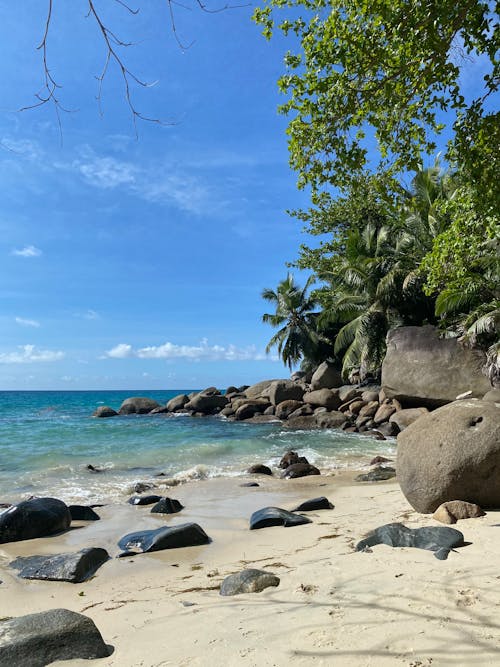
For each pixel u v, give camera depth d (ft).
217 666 8.34
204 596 13.15
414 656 8.04
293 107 15.08
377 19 13.29
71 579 16.06
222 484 34.14
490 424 20.38
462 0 12.64
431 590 11.17
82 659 9.12
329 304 107.45
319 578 13.00
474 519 18.15
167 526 22.13
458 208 20.98
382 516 21.70
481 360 61.52
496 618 9.34
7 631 9.61
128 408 117.80
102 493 31.58
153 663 8.73
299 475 37.19
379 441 58.75
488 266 59.21
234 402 107.04
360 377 93.04
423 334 68.33
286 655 8.50
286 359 126.62
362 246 94.43
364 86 14.64
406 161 16.14
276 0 14.39
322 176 15.84
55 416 110.83
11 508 22.41
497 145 15.61
